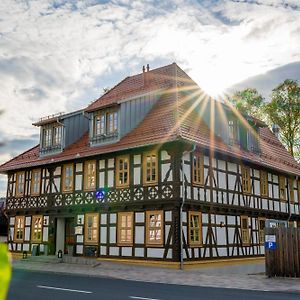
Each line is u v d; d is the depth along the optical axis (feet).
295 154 125.18
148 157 71.31
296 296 37.70
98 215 77.71
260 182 88.02
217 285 45.96
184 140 64.85
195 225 68.74
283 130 125.18
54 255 84.12
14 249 94.48
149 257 68.23
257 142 91.09
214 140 75.00
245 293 39.55
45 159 89.20
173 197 65.98
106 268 65.26
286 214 95.50
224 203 75.61
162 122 71.92
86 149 81.61
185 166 68.23
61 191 85.51
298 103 123.13
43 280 50.85
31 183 93.15
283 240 52.11
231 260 74.90
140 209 71.00
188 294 38.45
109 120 79.71
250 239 81.61
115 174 75.82
